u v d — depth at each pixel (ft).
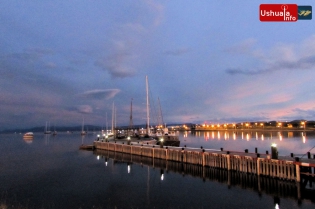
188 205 66.18
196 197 73.00
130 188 85.10
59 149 242.17
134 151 173.68
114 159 162.20
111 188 85.56
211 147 218.59
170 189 82.74
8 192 81.76
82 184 92.07
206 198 71.82
